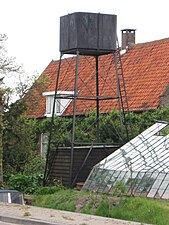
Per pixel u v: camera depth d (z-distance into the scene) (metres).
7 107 45.47
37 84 47.50
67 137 43.59
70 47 37.78
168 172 29.25
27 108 47.25
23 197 31.58
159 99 44.91
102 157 38.62
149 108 44.81
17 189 38.59
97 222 22.03
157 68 49.09
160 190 28.52
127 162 32.91
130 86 49.25
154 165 31.27
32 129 49.06
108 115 44.81
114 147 38.88
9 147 45.53
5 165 45.09
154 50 51.84
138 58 52.31
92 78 53.56
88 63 55.81
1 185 40.06
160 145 33.75
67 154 38.25
